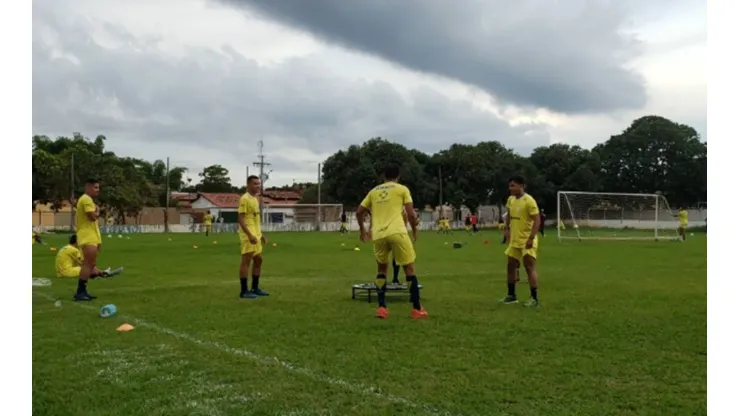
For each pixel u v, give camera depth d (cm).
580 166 6244
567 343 639
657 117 6388
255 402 453
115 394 474
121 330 703
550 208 6450
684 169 6131
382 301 804
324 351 604
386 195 827
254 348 618
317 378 510
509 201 937
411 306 892
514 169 6175
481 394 468
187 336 674
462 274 1388
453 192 6278
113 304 907
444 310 854
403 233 801
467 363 557
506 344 634
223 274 1431
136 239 3578
